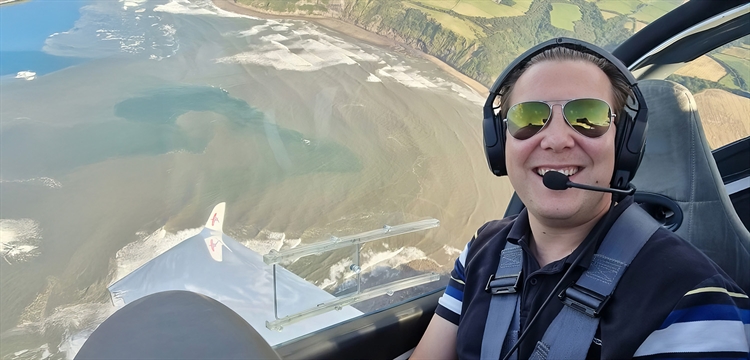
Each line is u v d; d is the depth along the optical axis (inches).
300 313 32.6
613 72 22.8
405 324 34.3
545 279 22.9
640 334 18.9
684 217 31.0
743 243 30.6
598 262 21.3
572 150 21.6
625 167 22.8
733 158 55.1
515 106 22.5
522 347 22.2
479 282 26.6
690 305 18.6
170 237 66.6
